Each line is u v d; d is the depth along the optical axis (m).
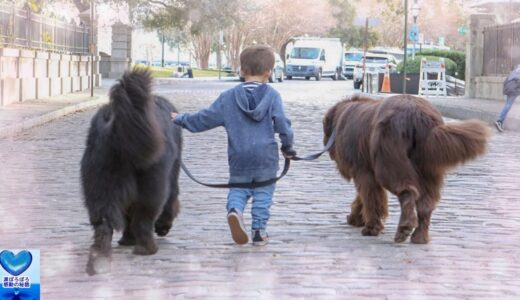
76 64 35.50
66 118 23.33
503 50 31.69
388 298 6.30
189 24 55.28
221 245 8.08
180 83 51.97
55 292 6.44
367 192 8.45
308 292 6.45
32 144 17.05
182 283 6.70
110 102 6.85
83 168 6.97
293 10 92.38
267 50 7.86
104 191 6.86
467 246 8.10
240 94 7.72
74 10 51.75
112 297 6.31
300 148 16.91
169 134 7.49
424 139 7.69
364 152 8.33
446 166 7.69
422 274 7.02
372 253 7.75
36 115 21.70
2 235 8.58
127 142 6.75
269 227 9.00
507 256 7.71
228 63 96.00
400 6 86.94
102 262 6.88
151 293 6.42
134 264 7.28
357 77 45.75
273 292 6.45
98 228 6.89
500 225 9.20
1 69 24.52
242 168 7.69
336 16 94.69
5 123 19.38
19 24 27.12
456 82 38.66
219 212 9.87
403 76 36.62
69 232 8.71
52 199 10.78
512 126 22.38
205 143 17.39
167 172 7.31
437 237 8.48
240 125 7.69
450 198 10.92
